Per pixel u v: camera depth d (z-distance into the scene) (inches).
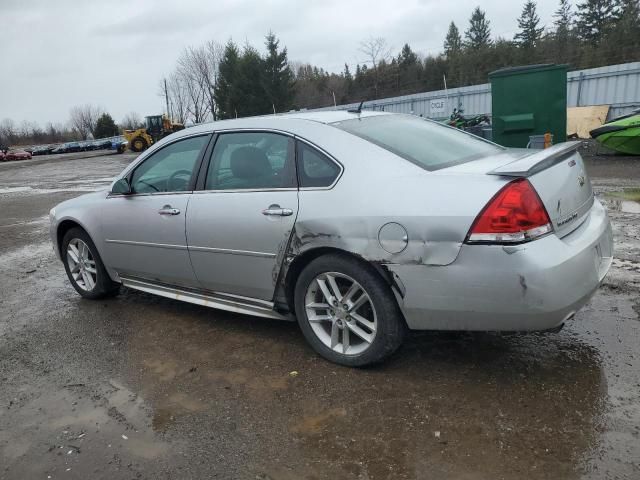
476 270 103.8
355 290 123.6
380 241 113.4
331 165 125.0
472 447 97.3
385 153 121.3
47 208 474.6
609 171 438.6
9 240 327.0
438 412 108.5
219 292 153.2
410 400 113.6
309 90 2514.8
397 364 129.0
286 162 132.8
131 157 1513.3
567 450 94.5
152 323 169.3
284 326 158.4
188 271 155.7
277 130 136.7
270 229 131.7
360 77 2395.4
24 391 131.3
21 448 108.4
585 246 108.3
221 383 127.8
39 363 146.2
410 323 116.3
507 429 101.3
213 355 142.9
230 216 139.6
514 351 130.6
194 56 2760.8
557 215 107.7
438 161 122.0
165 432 109.9
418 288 110.9
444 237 106.3
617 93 787.4
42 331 169.2
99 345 155.2
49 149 2593.5
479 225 103.0
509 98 496.1
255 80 2069.4
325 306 130.7
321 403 115.6
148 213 161.8
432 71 2213.3
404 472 92.6
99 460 102.7
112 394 126.7
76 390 129.9
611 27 2133.4
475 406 109.4
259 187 136.3
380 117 147.8
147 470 98.7
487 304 104.7
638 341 131.1
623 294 160.1
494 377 119.8
